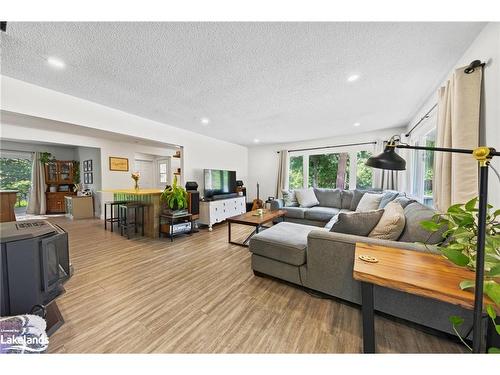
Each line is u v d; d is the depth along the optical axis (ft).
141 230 12.35
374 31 4.57
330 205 14.69
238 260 8.34
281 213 11.89
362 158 15.15
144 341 4.13
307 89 7.61
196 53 5.41
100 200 16.62
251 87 7.47
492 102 4.29
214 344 4.06
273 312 5.04
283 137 16.39
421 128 9.77
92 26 4.40
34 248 3.73
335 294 5.27
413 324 4.58
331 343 4.08
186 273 7.16
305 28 4.47
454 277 2.99
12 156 17.10
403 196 9.50
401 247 4.33
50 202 18.67
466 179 4.76
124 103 9.16
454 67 5.98
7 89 6.86
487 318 3.19
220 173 15.99
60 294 4.34
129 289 6.10
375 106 9.40
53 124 8.99
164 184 22.84
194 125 12.88
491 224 3.05
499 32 4.07
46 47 5.17
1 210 7.77
